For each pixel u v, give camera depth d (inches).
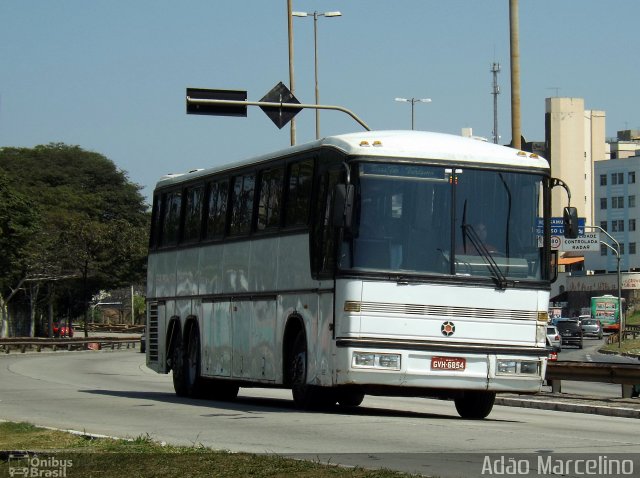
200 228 1280.8
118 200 5782.5
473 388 945.5
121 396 1317.7
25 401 1203.2
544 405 1301.7
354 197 931.3
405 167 944.3
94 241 4630.9
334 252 936.9
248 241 1139.9
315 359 971.9
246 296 1136.8
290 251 1035.3
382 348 924.6
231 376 1168.2
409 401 1433.3
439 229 946.1
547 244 976.9
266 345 1083.9
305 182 1018.1
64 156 5959.6
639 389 1380.4
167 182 1412.4
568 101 7790.4
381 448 707.4
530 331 963.3
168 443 717.9
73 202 5339.6
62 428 854.5
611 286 7135.8
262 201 1116.5
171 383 1852.9
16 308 4854.8
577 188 7765.8
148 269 1462.8
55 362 2691.9
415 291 933.2
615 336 4982.8
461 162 958.4
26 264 4274.1
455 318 943.0
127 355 3508.9
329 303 946.1
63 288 4972.9
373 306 926.4
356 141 944.3
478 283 948.0
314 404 1019.9
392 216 936.9
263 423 887.7
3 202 4116.6
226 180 1218.0
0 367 2290.8
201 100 1443.2
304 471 561.9
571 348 4532.5
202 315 1261.1
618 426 991.0
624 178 7716.5
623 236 7701.8
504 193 967.6
